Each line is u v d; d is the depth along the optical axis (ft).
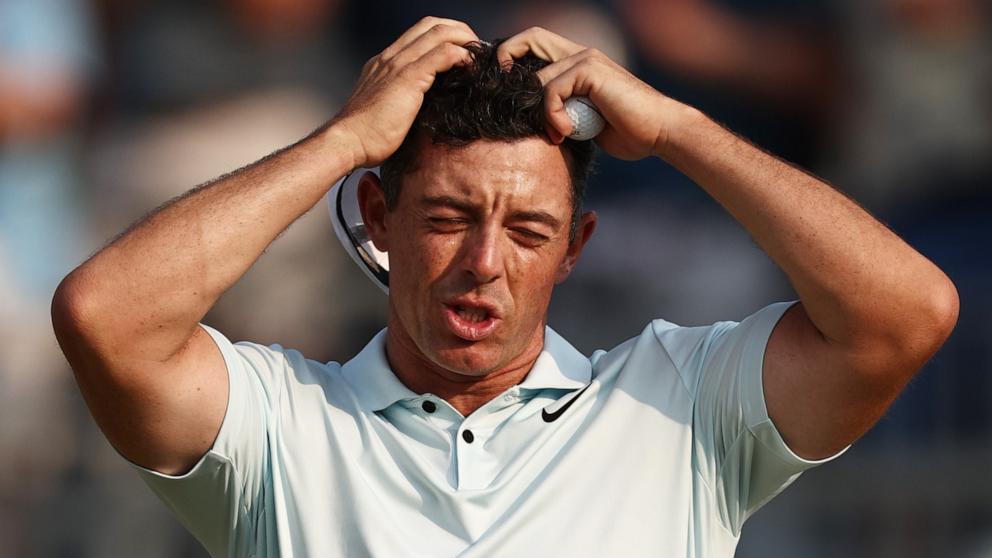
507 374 42.55
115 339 38.55
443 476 41.47
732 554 42.22
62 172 82.64
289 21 85.56
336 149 40.75
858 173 87.45
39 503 75.15
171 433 39.88
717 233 83.92
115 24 85.51
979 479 75.77
